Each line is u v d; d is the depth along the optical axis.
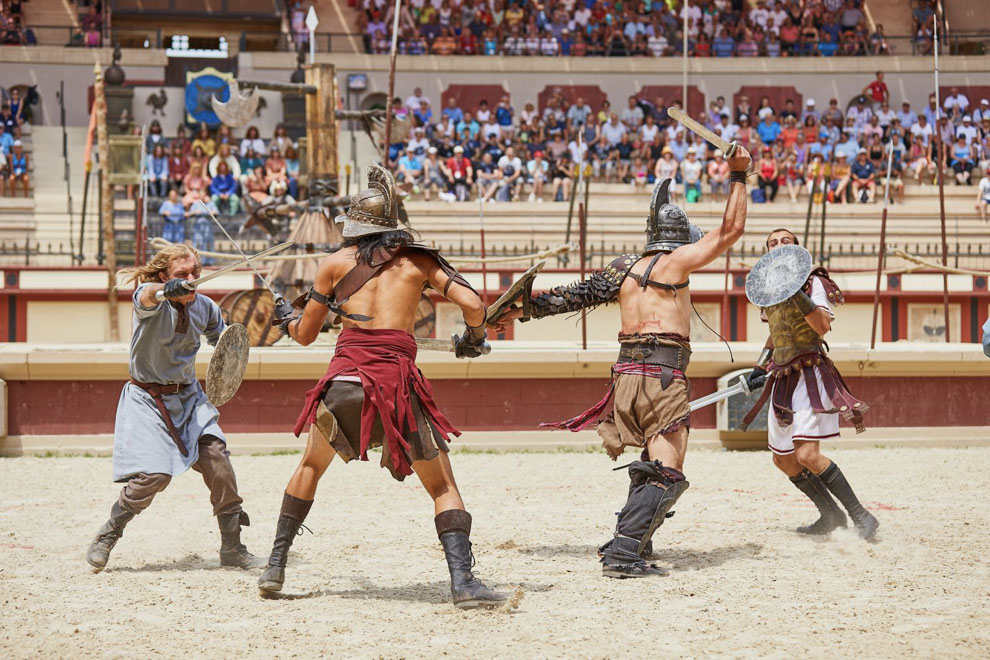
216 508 9.57
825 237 40.28
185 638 7.31
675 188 41.53
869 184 41.75
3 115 43.66
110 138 32.09
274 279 20.11
